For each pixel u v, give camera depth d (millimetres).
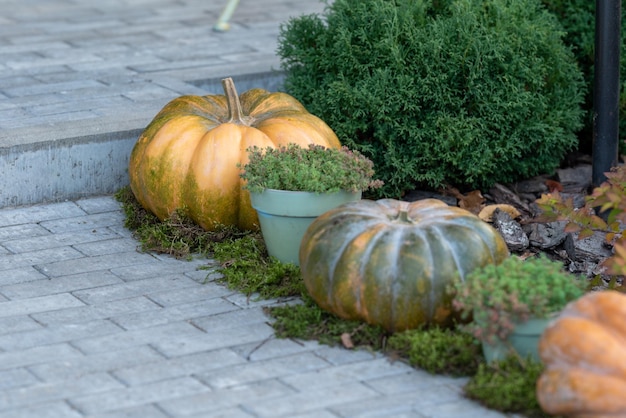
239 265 6938
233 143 7199
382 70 8203
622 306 4926
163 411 5172
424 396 5355
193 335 6043
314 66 8641
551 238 7695
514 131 8203
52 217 7961
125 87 9625
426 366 5590
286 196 6578
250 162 6879
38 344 5918
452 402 5301
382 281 5793
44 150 8117
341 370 5637
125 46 11234
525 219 8094
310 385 5461
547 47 8469
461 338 5684
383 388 5438
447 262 5805
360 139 8383
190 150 7293
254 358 5762
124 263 7141
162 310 6395
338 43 8297
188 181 7250
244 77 9969
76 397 5309
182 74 10000
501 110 8094
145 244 7363
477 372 5477
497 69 8156
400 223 6051
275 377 5551
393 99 8055
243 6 13461
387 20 8141
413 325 5875
